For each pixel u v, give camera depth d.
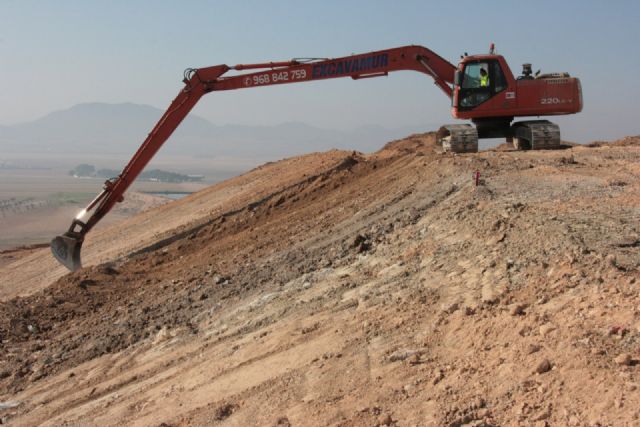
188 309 14.57
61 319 16.69
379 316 9.38
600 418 5.30
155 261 20.84
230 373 9.64
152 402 9.87
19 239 120.69
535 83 21.20
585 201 11.75
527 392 6.03
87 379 12.44
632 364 5.82
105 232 34.44
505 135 22.58
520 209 11.40
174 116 21.20
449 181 16.27
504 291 8.34
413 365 7.45
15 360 14.53
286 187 24.22
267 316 11.81
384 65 21.98
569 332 6.62
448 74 22.20
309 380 8.12
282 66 21.52
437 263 10.74
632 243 8.66
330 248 14.90
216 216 24.34
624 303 6.85
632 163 17.16
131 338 13.99
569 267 8.16
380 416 6.57
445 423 6.02
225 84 21.44
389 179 20.28
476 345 7.31
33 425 10.88
